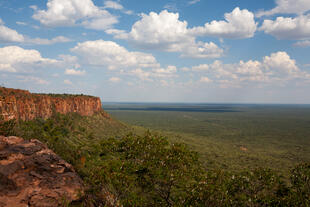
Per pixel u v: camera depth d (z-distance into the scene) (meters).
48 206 16.78
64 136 69.00
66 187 20.16
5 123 39.53
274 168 71.50
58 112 87.00
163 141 22.17
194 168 20.72
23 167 21.03
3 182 17.81
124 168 18.27
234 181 19.55
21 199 16.80
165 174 18.94
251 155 95.56
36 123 65.62
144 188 20.19
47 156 25.08
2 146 24.50
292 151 113.81
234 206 17.56
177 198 18.62
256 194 18.59
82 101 115.44
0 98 51.19
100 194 21.67
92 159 39.75
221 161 78.44
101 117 129.88
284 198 17.28
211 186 17.39
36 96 76.31
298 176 19.61
